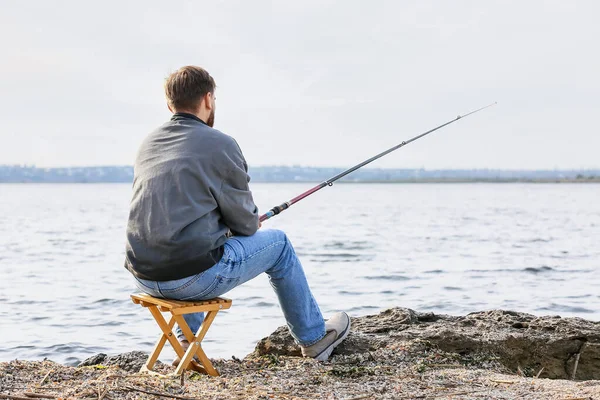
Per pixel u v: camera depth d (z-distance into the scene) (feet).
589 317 32.91
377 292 41.24
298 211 188.34
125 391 10.64
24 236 93.15
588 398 10.45
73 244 80.23
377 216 157.58
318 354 13.71
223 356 23.24
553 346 15.53
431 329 15.81
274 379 11.87
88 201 302.04
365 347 14.71
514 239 87.40
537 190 584.81
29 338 27.66
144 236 11.54
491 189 629.10
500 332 15.94
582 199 326.24
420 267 55.11
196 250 11.32
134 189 11.96
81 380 11.62
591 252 70.18
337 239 86.58
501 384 11.80
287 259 13.00
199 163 11.50
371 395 10.83
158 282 11.67
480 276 49.47
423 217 152.05
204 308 11.81
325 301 37.70
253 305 33.81
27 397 10.09
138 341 27.02
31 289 42.29
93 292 40.98
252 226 12.17
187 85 12.14
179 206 11.37
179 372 11.97
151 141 12.05
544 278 48.60
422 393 11.01
